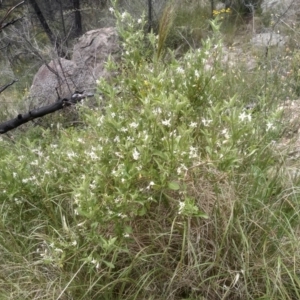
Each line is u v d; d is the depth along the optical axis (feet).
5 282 9.49
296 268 8.95
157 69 10.90
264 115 11.66
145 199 8.82
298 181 10.35
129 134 9.12
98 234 8.78
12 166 10.51
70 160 10.26
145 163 8.43
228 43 27.22
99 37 23.27
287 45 22.02
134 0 31.45
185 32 28.50
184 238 8.57
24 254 9.95
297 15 28.02
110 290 8.91
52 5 38.22
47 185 10.25
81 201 8.36
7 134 17.81
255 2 30.91
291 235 9.18
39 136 17.10
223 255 9.11
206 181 9.29
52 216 10.04
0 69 28.58
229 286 8.79
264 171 10.37
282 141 12.21
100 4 35.96
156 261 9.05
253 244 9.20
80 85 21.40
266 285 8.64
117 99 10.73
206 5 31.58
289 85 15.81
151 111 8.78
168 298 8.88
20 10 32.27
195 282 8.94
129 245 9.29
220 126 10.21
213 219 9.21
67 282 9.07
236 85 14.62
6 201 10.46
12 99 23.81
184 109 9.21
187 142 8.56
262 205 9.56
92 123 10.11
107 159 9.07
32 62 29.09
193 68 9.93
